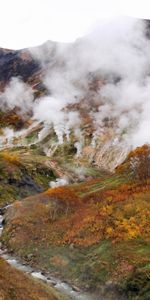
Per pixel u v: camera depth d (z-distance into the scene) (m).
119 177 100.06
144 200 67.06
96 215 65.19
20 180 133.50
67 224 66.25
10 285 37.31
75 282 49.75
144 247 51.44
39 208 77.75
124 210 63.72
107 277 47.16
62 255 56.69
